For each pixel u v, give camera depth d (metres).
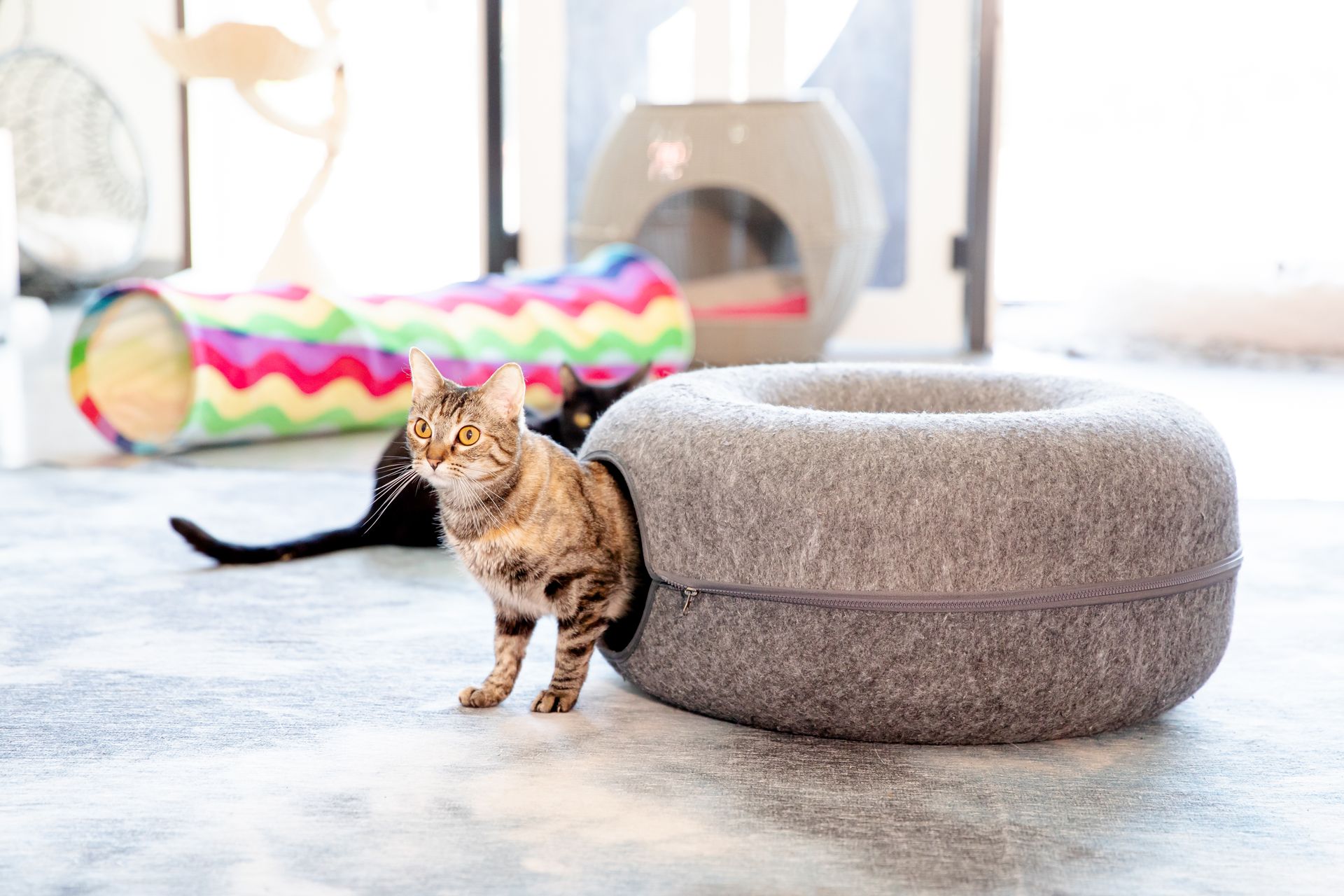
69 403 3.87
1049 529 1.48
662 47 5.10
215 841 1.32
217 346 3.30
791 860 1.29
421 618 2.10
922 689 1.51
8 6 5.80
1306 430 3.52
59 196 5.68
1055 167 5.34
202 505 2.84
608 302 4.01
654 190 4.42
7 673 1.82
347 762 1.53
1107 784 1.49
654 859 1.29
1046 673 1.52
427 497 2.45
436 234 5.45
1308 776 1.53
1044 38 5.21
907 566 1.48
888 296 5.14
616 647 1.79
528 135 5.20
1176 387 4.16
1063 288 5.64
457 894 1.22
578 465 1.71
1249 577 2.32
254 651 1.92
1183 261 5.01
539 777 1.49
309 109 5.57
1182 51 5.02
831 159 4.38
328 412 3.54
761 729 1.65
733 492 1.54
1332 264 4.83
